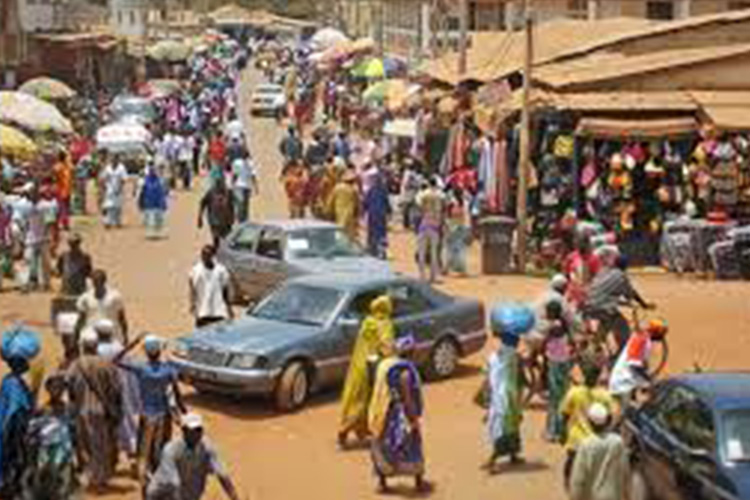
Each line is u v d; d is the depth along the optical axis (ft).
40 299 104.12
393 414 59.41
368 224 117.80
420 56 254.27
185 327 92.43
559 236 115.55
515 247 116.57
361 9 410.31
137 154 185.47
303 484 60.95
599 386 67.26
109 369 57.98
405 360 60.03
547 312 67.00
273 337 72.95
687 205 119.34
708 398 49.26
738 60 126.41
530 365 71.51
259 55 476.95
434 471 62.75
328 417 71.92
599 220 119.85
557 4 207.21
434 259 110.52
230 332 73.97
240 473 62.59
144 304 101.40
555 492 59.47
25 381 53.98
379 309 65.98
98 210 162.40
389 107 195.11
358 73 256.73
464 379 80.79
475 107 142.10
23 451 50.70
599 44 144.36
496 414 62.23
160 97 253.85
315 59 335.26
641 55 135.13
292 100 288.51
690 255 116.37
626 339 74.18
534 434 68.39
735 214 120.06
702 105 121.49
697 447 48.03
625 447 49.93
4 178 131.34
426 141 161.27
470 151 142.10
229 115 266.77
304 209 137.08
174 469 46.75
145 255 127.13
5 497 51.13
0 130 141.59
